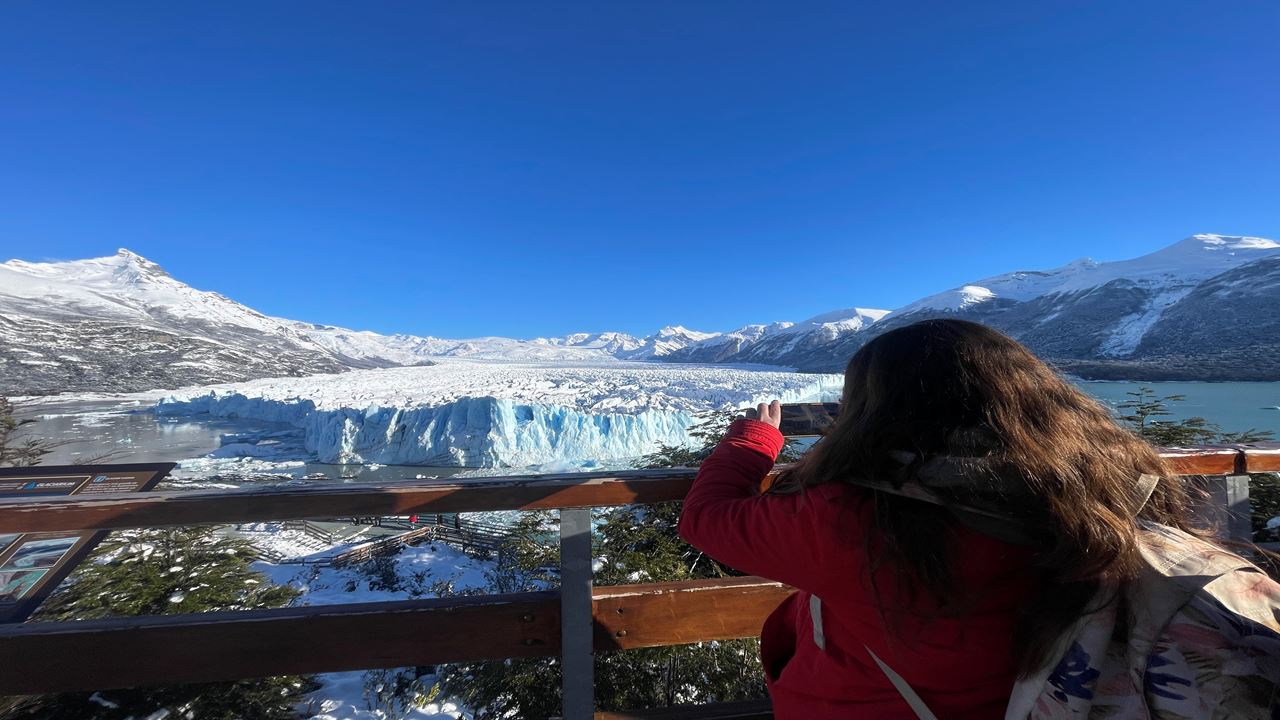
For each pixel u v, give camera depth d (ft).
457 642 4.31
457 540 38.81
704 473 3.43
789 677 3.20
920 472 2.33
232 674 4.13
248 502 3.96
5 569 4.42
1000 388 2.45
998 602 2.37
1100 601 2.15
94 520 3.84
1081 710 2.13
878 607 2.46
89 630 4.02
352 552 36.14
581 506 4.19
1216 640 1.96
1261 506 12.60
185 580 15.47
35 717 10.44
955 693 2.47
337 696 14.10
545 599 4.39
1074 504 2.13
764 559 2.79
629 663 11.14
